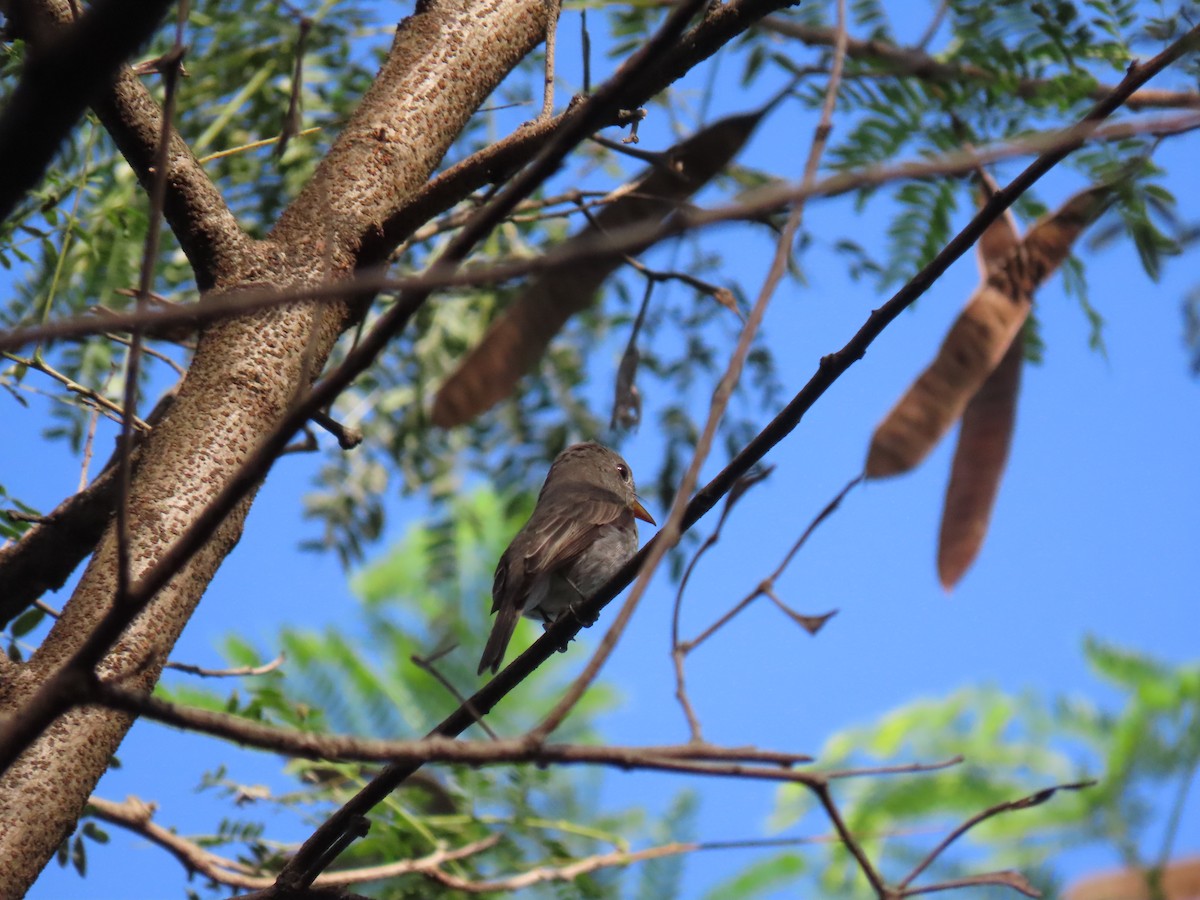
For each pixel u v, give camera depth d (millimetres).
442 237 15016
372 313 15211
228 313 4023
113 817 11430
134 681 7133
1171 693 15258
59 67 3787
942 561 7340
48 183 9836
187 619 7578
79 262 11742
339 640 15289
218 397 8008
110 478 9047
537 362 6898
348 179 8859
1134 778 14484
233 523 7883
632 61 4590
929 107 9523
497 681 8414
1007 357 7570
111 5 3736
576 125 4629
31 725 4559
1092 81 9359
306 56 13445
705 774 4539
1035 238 7699
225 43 13461
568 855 12461
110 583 7422
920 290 6797
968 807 15367
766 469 5840
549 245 14711
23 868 6633
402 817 11977
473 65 9609
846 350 7023
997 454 7480
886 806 15734
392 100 9266
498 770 12727
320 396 4695
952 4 9695
